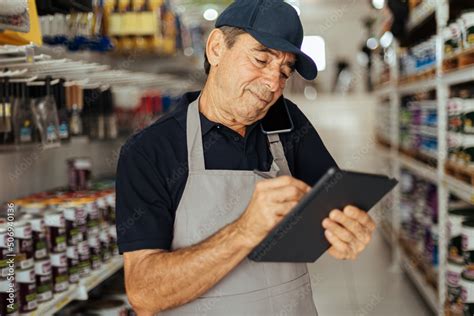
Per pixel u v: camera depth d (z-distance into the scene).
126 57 4.10
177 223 1.56
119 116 4.18
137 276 1.46
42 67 2.47
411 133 4.69
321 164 1.86
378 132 7.23
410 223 4.69
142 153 1.54
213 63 1.59
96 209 2.73
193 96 1.75
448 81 3.19
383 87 6.29
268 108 1.61
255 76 1.50
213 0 5.61
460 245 2.90
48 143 2.50
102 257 2.82
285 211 1.27
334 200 1.26
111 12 3.70
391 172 5.80
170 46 4.16
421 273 4.19
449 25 3.14
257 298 1.58
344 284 4.93
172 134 1.60
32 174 3.17
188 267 1.38
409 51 4.63
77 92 2.89
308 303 1.72
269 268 1.60
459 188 2.93
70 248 2.45
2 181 2.81
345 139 9.30
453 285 2.91
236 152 1.63
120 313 2.95
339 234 1.29
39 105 2.49
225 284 1.57
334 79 10.43
